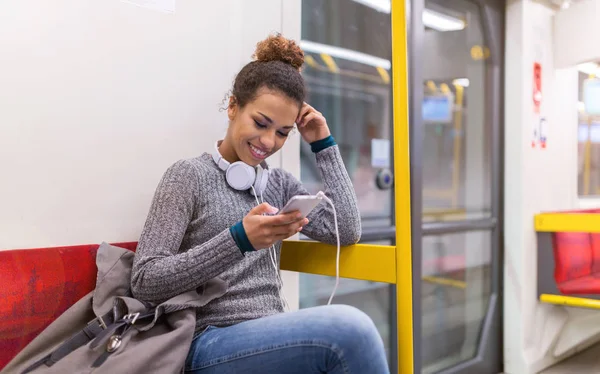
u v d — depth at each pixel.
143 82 1.32
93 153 1.23
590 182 3.42
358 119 2.37
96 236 1.24
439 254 2.63
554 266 2.69
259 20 1.60
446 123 2.64
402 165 1.12
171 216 1.01
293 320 0.89
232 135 1.11
